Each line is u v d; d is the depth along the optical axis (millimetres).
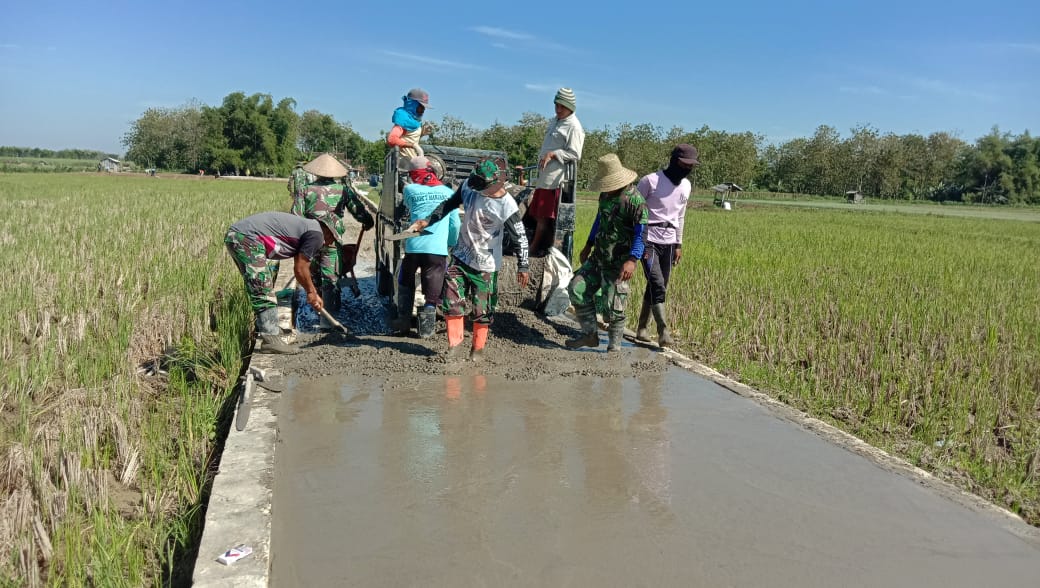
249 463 4066
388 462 4188
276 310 6367
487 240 6090
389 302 8195
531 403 5305
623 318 6656
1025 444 5207
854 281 11586
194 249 12367
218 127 90375
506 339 7043
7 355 6051
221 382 5844
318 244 6379
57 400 5148
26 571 3070
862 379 6363
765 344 7598
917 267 13961
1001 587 3139
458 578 3031
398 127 7871
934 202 82750
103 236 13555
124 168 100000
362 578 3016
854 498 3936
